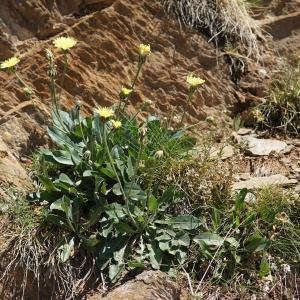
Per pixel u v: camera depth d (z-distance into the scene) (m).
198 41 5.93
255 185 4.78
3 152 4.77
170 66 5.75
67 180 4.38
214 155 5.15
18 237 4.27
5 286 4.18
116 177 4.27
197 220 4.32
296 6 6.47
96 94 5.35
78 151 4.54
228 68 5.97
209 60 5.91
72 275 4.20
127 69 5.59
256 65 6.05
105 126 4.51
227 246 4.32
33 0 5.39
